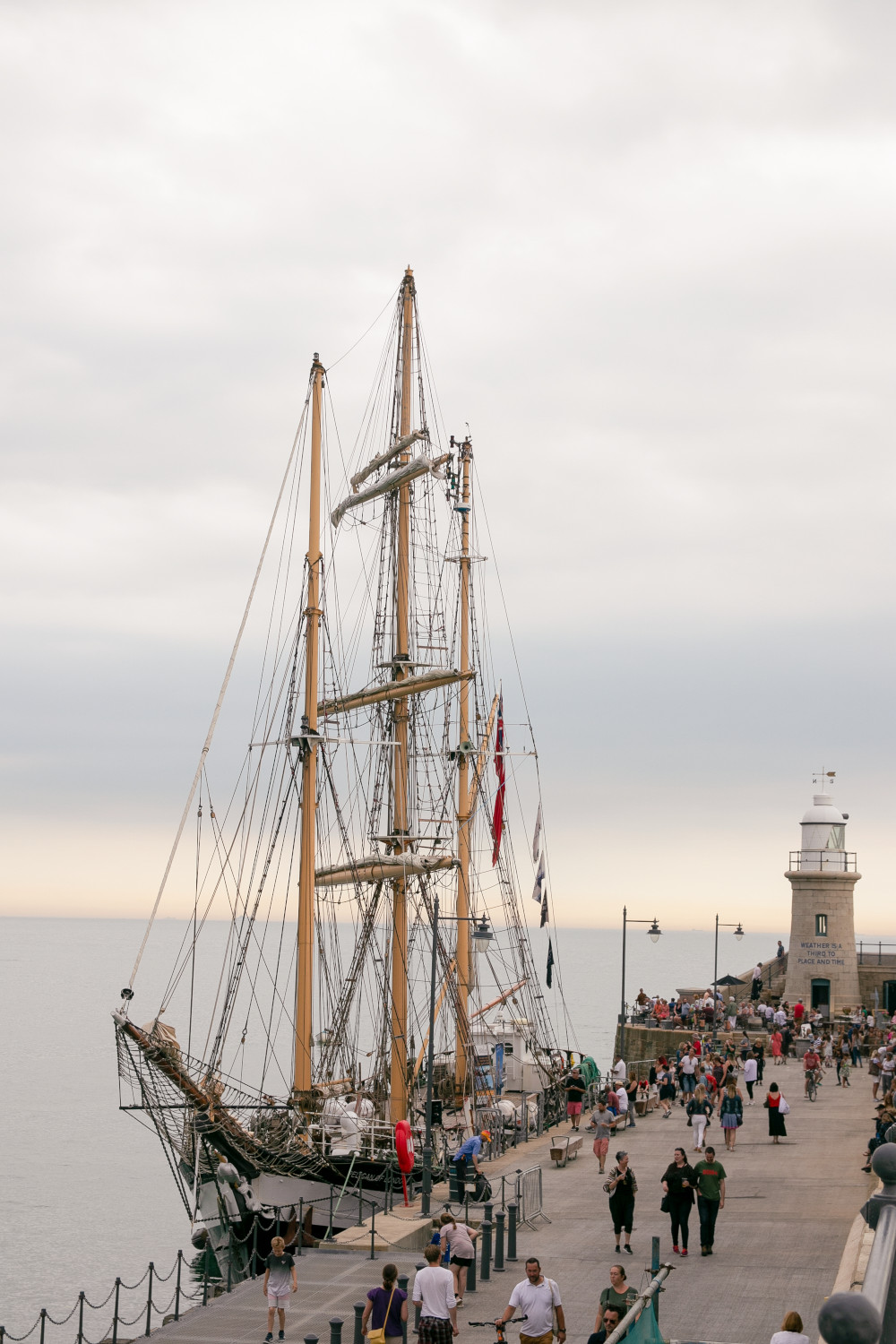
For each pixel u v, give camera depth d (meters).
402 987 54.75
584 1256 32.06
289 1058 137.38
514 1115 53.91
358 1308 25.02
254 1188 41.69
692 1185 31.48
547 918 66.19
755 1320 25.77
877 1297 8.51
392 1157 41.78
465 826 68.81
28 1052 158.25
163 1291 55.41
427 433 58.69
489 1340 25.67
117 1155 91.38
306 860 50.81
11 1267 59.81
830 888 87.88
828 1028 79.44
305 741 52.22
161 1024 43.09
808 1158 44.53
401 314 61.59
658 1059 64.94
